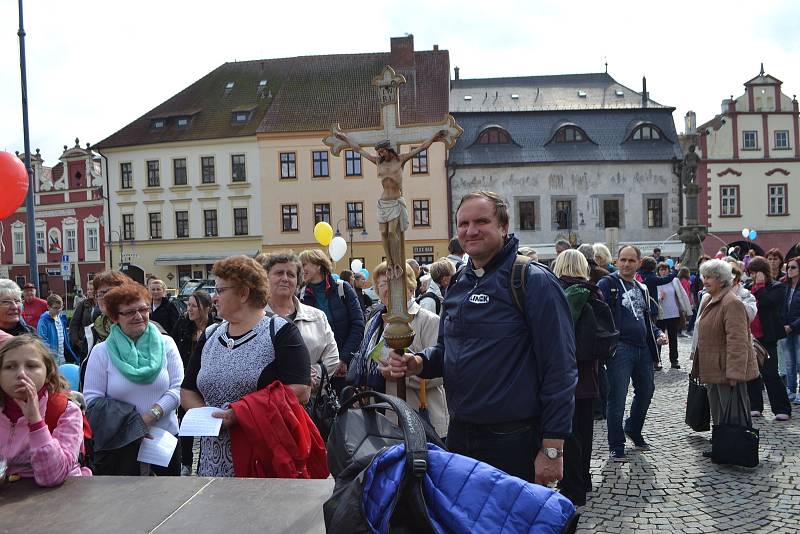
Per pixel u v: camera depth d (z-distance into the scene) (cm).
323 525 226
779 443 623
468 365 284
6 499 254
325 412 421
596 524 441
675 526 433
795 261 771
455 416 290
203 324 624
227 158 3916
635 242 3734
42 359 280
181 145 3966
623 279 622
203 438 331
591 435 500
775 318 732
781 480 514
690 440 646
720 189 3838
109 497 254
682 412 775
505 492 194
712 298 572
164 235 4003
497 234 287
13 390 269
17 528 227
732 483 512
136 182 4034
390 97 293
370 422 232
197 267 3975
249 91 4166
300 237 3822
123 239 4078
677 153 3778
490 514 189
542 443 273
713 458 553
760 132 3853
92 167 4450
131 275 825
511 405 278
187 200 3966
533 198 3741
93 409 387
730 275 561
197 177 3953
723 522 436
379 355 314
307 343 438
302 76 4172
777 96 3853
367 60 4197
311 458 330
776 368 727
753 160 3838
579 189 3738
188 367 354
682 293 1118
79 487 266
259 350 331
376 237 3753
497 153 3747
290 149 3828
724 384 553
